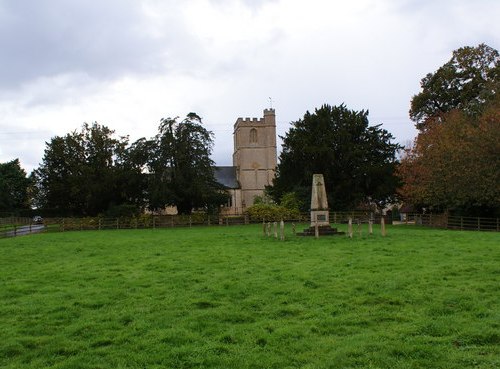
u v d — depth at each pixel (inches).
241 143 4023.1
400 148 2361.0
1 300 497.0
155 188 2337.6
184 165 2396.7
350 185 2252.7
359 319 385.4
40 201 3400.6
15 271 697.6
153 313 424.8
